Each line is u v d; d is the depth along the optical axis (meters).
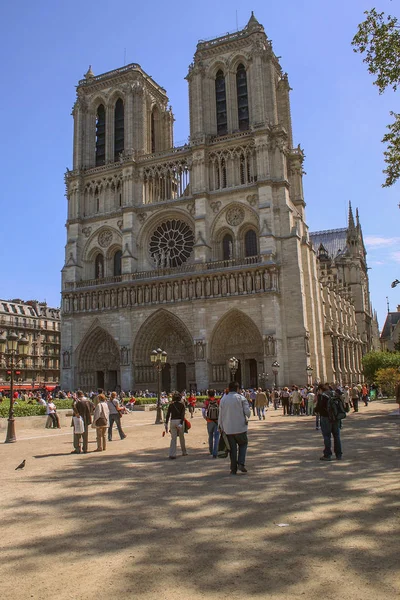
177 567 10.06
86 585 9.34
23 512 14.61
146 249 97.31
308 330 86.88
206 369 84.75
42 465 23.08
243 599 8.57
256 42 92.88
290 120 102.00
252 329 84.44
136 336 91.81
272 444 28.28
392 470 18.88
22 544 11.75
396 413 45.94
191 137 95.00
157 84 111.62
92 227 102.00
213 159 93.00
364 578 9.21
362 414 49.41
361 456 22.53
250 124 92.06
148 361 92.50
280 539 11.48
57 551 11.22
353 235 156.75
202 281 87.38
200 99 95.19
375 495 15.14
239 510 14.07
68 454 26.84
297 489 16.36
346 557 10.23
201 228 89.62
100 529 12.72
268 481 17.75
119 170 101.56
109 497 16.16
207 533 12.12
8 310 131.00
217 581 9.33
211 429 24.30
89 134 107.12
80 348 96.94
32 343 134.12
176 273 90.94
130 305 93.06
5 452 28.20
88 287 97.19
